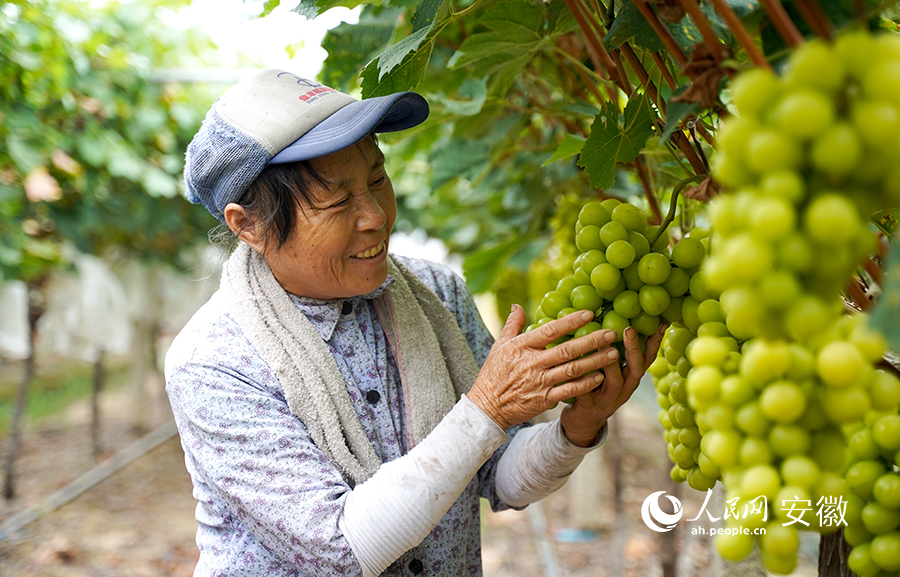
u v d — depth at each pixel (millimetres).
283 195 1170
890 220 946
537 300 2834
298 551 1138
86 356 5520
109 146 4105
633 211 975
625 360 1064
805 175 517
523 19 1293
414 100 1279
